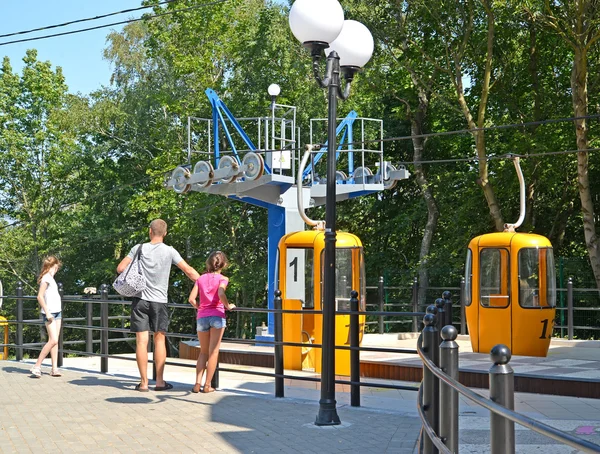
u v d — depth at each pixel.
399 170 19.41
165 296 10.95
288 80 37.69
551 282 15.79
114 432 8.05
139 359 10.86
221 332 10.73
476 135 28.00
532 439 7.57
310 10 8.51
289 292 14.92
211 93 19.52
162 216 37.97
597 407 10.65
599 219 32.34
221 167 18.45
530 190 29.70
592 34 26.05
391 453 7.08
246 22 38.62
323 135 37.03
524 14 26.92
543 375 12.11
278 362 10.45
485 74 27.44
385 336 20.67
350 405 9.83
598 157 29.52
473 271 16.12
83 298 13.70
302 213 15.05
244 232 40.22
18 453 7.12
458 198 33.81
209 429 8.21
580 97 24.97
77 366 14.33
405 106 35.59
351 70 9.20
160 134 39.75
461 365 13.52
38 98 46.84
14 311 47.38
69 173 44.41
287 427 8.34
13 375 12.63
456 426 4.12
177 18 37.66
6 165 46.00
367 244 39.97
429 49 31.09
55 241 44.56
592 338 25.23
